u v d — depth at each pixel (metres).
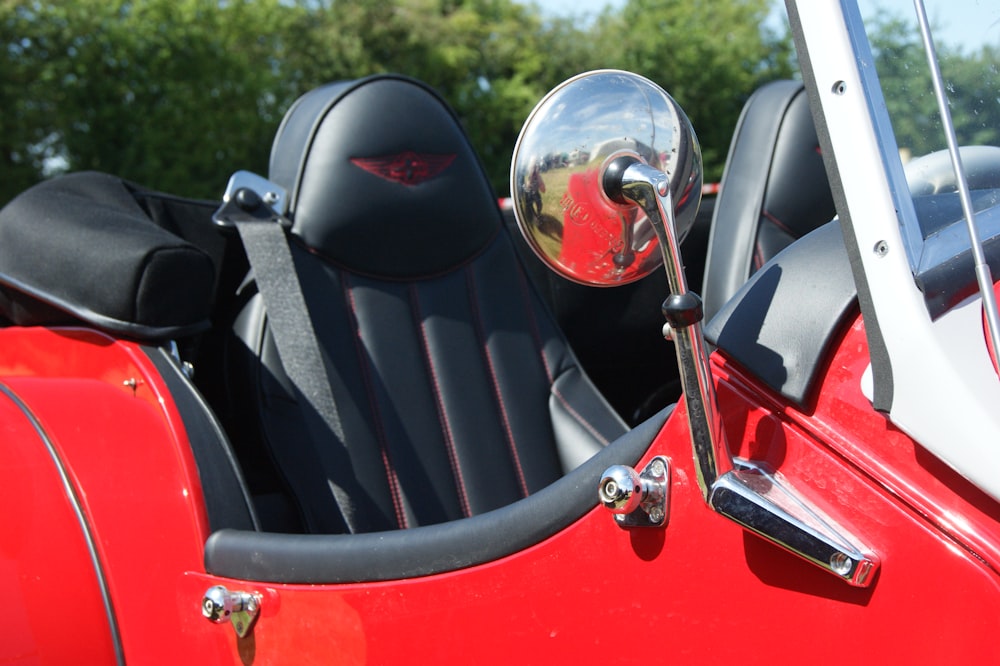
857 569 0.76
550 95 0.88
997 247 0.84
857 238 0.78
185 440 1.31
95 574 1.26
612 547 0.91
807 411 0.83
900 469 0.78
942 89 0.78
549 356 1.91
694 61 10.52
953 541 0.74
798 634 0.80
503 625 0.97
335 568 1.08
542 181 0.85
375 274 1.82
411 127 1.87
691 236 2.52
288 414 1.63
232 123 8.91
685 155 0.89
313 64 10.14
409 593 1.03
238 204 1.75
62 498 1.28
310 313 1.73
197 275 1.49
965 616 0.73
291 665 1.12
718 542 0.84
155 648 1.23
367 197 1.80
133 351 1.44
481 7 11.16
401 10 10.38
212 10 9.11
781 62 11.16
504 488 1.74
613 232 0.88
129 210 1.69
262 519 1.57
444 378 1.79
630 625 0.89
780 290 0.89
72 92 8.38
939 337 0.75
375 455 1.67
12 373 1.64
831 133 0.79
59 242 1.54
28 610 1.22
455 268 1.89
